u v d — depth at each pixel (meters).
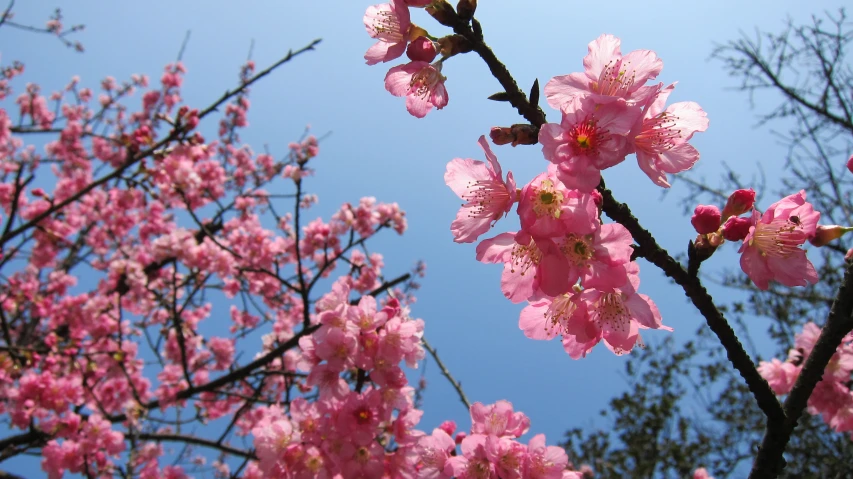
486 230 1.80
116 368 7.26
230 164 11.59
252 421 7.99
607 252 1.60
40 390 5.79
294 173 8.97
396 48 1.92
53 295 8.74
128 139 7.34
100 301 7.71
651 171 1.75
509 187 1.73
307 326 5.93
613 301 1.83
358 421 3.48
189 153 7.64
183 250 7.47
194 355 8.64
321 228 8.22
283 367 7.16
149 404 6.32
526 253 1.81
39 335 8.33
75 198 6.82
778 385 3.42
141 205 9.47
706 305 1.81
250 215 9.61
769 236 1.85
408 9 1.90
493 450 2.64
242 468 5.76
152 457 6.20
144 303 7.96
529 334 2.06
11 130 7.93
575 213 1.57
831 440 7.60
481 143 1.80
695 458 10.03
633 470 10.59
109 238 9.71
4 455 5.34
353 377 4.25
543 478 2.62
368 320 3.58
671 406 10.55
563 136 1.55
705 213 1.77
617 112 1.56
